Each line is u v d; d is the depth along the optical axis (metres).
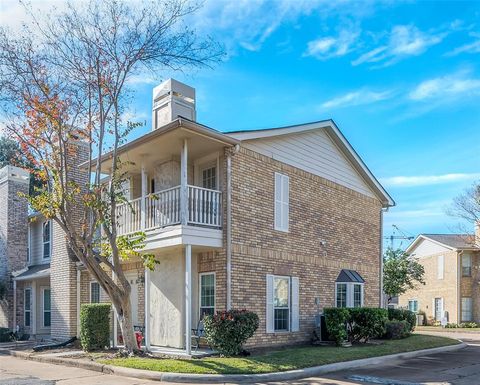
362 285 19.67
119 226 14.52
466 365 13.18
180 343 14.20
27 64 12.70
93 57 12.95
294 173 17.03
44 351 16.05
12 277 23.20
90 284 18.91
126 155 15.34
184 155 13.53
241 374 10.41
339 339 15.64
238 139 14.24
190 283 12.96
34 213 23.11
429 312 39.88
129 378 10.68
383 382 10.37
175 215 13.88
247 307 14.27
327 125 18.48
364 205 21.38
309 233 17.42
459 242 37.94
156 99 15.91
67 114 13.23
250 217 14.81
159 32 13.01
